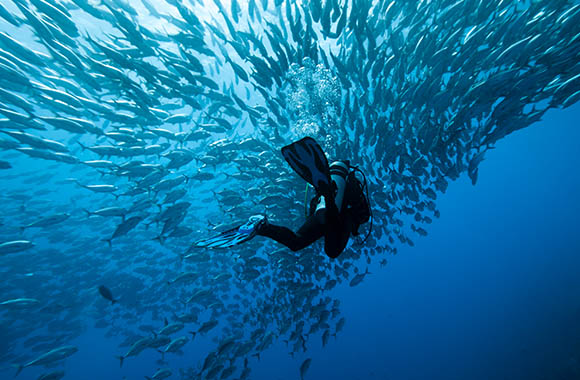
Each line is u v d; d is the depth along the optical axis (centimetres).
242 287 848
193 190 1711
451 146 714
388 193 712
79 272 1468
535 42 552
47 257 1338
